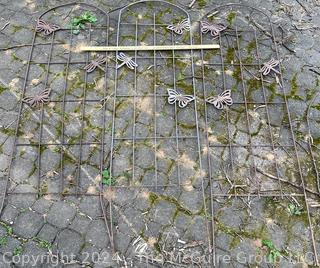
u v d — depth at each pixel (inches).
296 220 67.1
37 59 83.5
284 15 92.5
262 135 75.5
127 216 66.6
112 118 76.4
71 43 85.6
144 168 71.3
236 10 92.4
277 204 68.5
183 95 78.9
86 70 81.7
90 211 67.0
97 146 73.3
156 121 76.4
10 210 66.8
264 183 70.4
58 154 72.3
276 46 87.0
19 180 69.7
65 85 80.0
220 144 74.1
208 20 90.1
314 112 78.5
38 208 67.1
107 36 86.3
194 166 71.7
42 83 80.3
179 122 76.3
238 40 87.4
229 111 77.9
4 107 77.2
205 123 76.2
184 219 66.6
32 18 89.4
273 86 81.4
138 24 88.9
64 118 76.2
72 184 69.4
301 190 69.9
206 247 64.1
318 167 72.4
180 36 87.4
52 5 91.4
